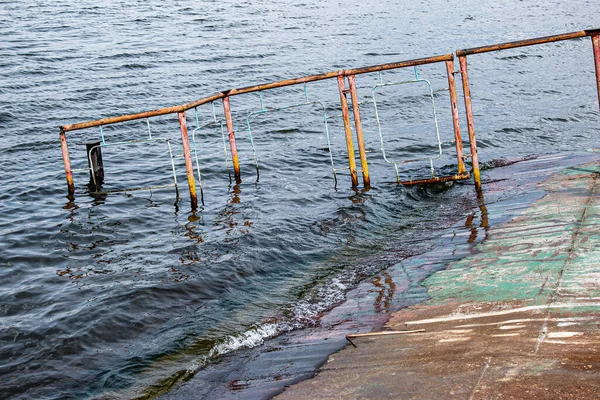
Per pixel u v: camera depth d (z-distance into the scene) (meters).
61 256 9.67
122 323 7.53
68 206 12.09
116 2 46.38
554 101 21.00
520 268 7.39
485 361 5.16
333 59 29.14
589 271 6.88
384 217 11.17
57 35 33.81
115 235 10.57
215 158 15.13
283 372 5.95
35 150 16.27
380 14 44.72
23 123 18.84
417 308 6.95
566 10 45.66
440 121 18.95
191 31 36.28
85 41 32.47
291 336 6.96
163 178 13.86
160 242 10.21
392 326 6.57
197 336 7.21
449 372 5.10
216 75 25.80
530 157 14.09
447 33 36.91
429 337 6.04
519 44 10.88
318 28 38.19
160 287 8.39
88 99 21.86
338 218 11.07
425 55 30.20
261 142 16.78
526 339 5.48
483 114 19.58
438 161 14.64
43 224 11.05
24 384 6.33
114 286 8.48
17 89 22.73
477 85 24.08
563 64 27.84
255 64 27.69
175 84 24.28
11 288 8.52
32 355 6.86
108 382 6.32
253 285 8.65
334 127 18.33
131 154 15.73
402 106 20.92
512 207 10.15
